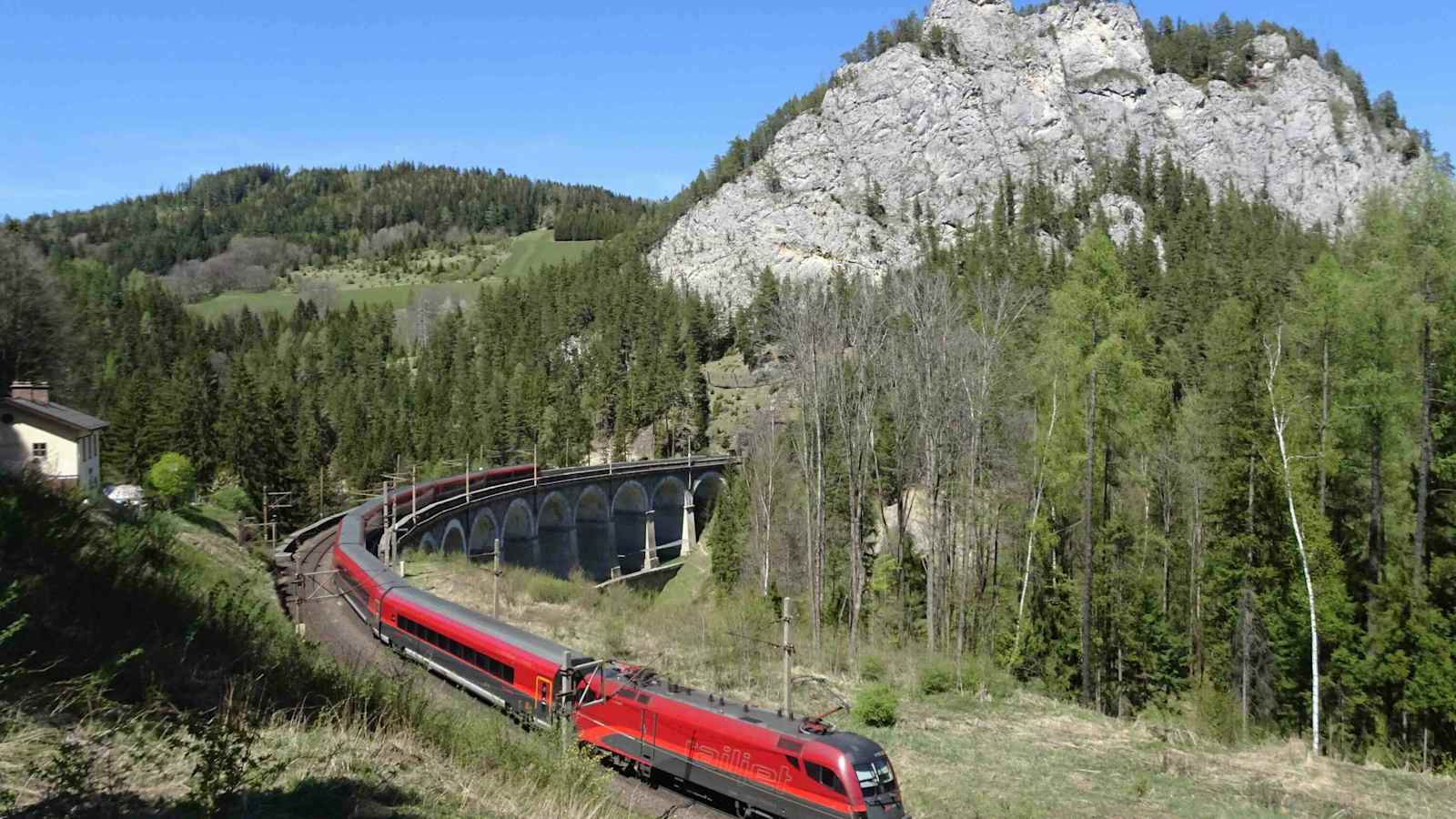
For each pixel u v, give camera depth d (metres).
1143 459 44.47
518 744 15.49
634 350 155.12
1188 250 149.38
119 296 180.62
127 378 113.88
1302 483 33.72
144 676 11.91
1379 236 31.16
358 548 39.94
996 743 27.02
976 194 195.38
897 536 52.22
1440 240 29.36
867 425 45.41
